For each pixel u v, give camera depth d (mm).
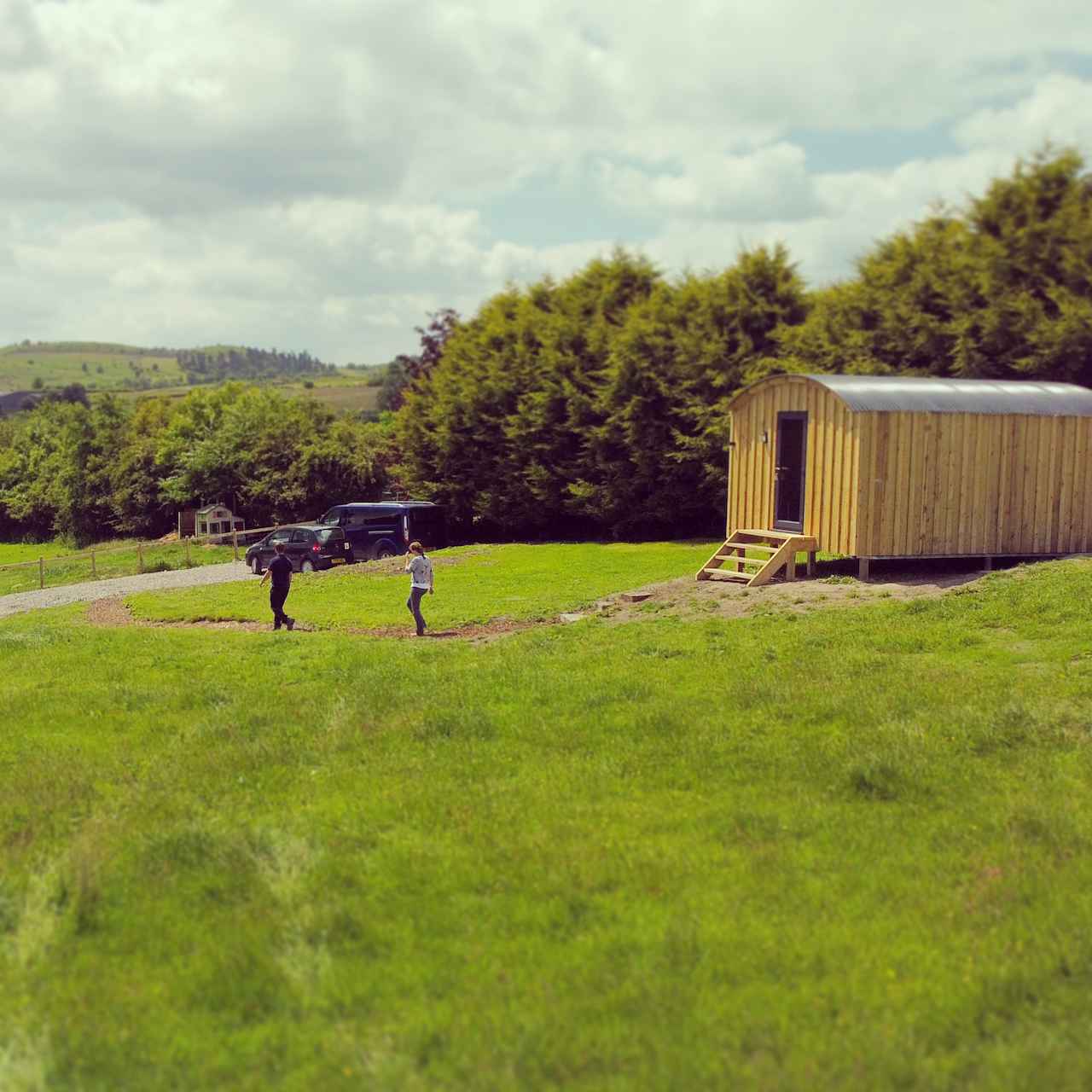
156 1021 5574
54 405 75062
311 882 7211
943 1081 4805
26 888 7336
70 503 63531
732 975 5766
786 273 37375
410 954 6176
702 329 37375
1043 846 7418
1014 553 21312
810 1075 4844
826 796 8703
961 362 30234
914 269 32531
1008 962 5785
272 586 20812
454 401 43344
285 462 55531
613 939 6223
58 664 16188
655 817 8305
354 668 14977
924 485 20578
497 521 43062
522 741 10695
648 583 24156
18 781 9891
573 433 40656
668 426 37125
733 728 10688
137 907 6984
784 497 22719
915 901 6652
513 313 45219
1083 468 21703
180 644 18109
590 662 14281
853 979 5676
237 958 6148
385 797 9023
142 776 10086
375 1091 4879
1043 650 13625
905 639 14617
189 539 47812
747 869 7172
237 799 9266
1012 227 30391
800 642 14875
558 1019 5363
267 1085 4988
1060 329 28047
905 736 9961
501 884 7105
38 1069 5145
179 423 61594
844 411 20594
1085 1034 5133
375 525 35438
